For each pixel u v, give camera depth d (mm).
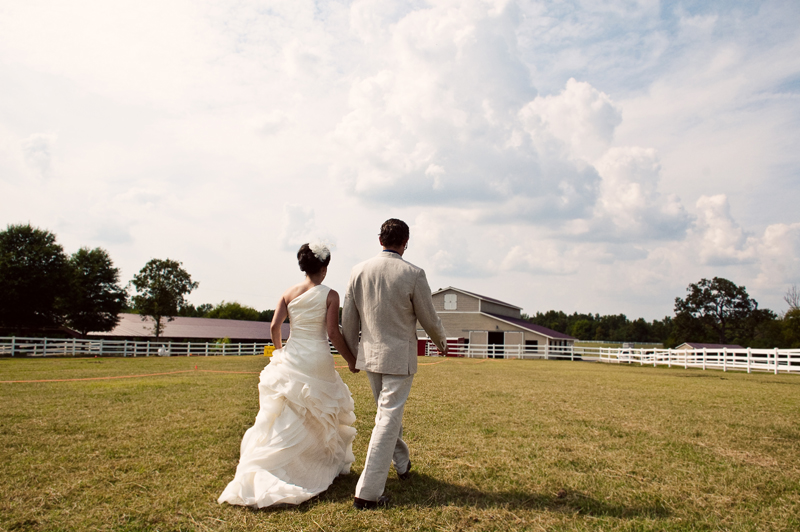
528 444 4750
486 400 8031
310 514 2848
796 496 3301
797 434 5398
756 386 11820
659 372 18453
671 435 5246
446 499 3137
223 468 3783
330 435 3447
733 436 5227
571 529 2697
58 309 40000
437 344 3443
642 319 119000
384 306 3236
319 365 3428
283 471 3180
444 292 39750
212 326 49594
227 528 2648
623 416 6492
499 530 2674
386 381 3217
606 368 21266
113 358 24609
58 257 39969
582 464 4055
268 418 3289
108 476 3543
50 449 4316
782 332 56281
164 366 17453
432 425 5695
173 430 5164
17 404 7043
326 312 3561
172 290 43156
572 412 6797
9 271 36906
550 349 36375
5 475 3545
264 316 95312
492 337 38812
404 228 3486
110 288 45750
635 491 3361
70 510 2891
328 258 3643
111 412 6328
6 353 26656
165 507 2951
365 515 2842
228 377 12383
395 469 3820
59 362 19781
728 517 2912
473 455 4301
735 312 71812
